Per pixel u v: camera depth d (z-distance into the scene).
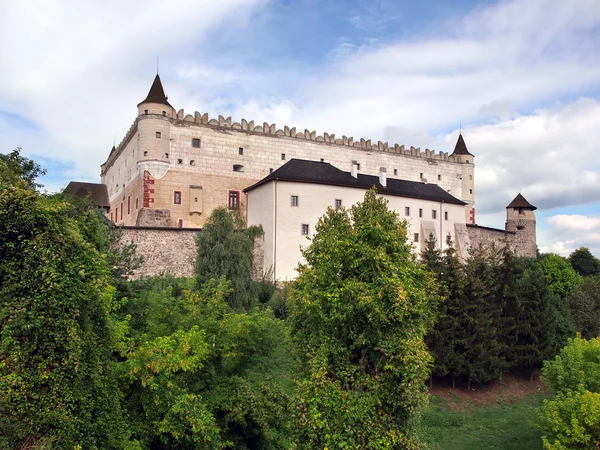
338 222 20.61
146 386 19.86
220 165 64.62
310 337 19.88
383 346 18.08
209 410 22.91
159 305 24.30
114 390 17.64
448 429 33.59
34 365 14.85
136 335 22.52
